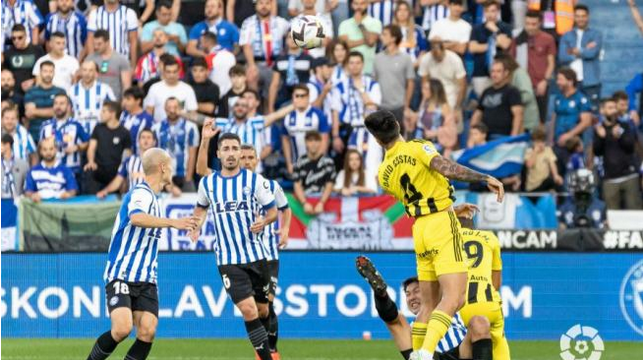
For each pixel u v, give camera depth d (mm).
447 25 60719
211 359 45219
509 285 51750
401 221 52812
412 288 35406
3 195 56656
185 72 62750
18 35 61438
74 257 53406
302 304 52656
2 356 46031
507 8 62969
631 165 56875
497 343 34250
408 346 34312
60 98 57938
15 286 53750
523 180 55344
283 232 41625
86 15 65188
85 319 53375
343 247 53156
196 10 65562
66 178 55688
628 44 64250
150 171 34969
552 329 51594
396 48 58719
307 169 53500
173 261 53062
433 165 31469
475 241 34438
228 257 39188
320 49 60500
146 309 35125
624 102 56875
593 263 51562
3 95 60562
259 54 61438
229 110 57969
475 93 60469
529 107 57875
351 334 52375
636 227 54500
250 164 41156
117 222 34969
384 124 32312
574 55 60750
